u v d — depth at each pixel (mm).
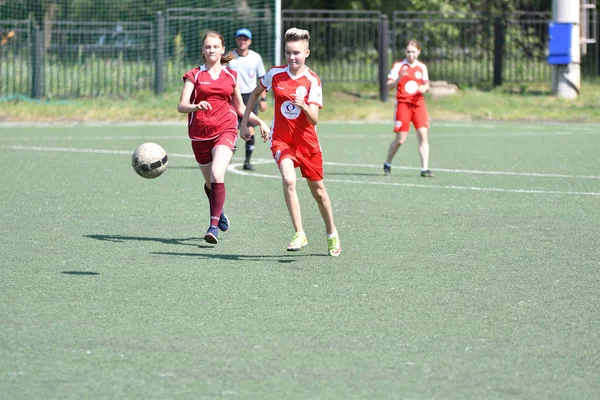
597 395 9289
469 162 31672
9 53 61594
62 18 71312
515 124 50969
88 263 15273
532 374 9883
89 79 63500
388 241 17406
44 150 34438
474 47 66375
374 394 9258
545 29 71500
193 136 17344
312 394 9242
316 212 20781
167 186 24766
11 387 9414
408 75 27219
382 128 47969
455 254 16250
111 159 31453
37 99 55969
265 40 67000
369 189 24672
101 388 9383
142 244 16953
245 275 14484
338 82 61188
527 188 25016
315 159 15539
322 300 12945
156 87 58156
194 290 13477
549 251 16562
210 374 9812
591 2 69188
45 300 12844
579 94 59875
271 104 54469
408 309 12508
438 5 68875
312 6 72438
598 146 37781
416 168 29891
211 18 59312
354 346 10812
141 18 73062
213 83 17078
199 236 17844
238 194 23562
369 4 71062
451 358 10398
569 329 11609
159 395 9195
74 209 20859
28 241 17109
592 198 23188
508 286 13891
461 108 55969
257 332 11344
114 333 11273
